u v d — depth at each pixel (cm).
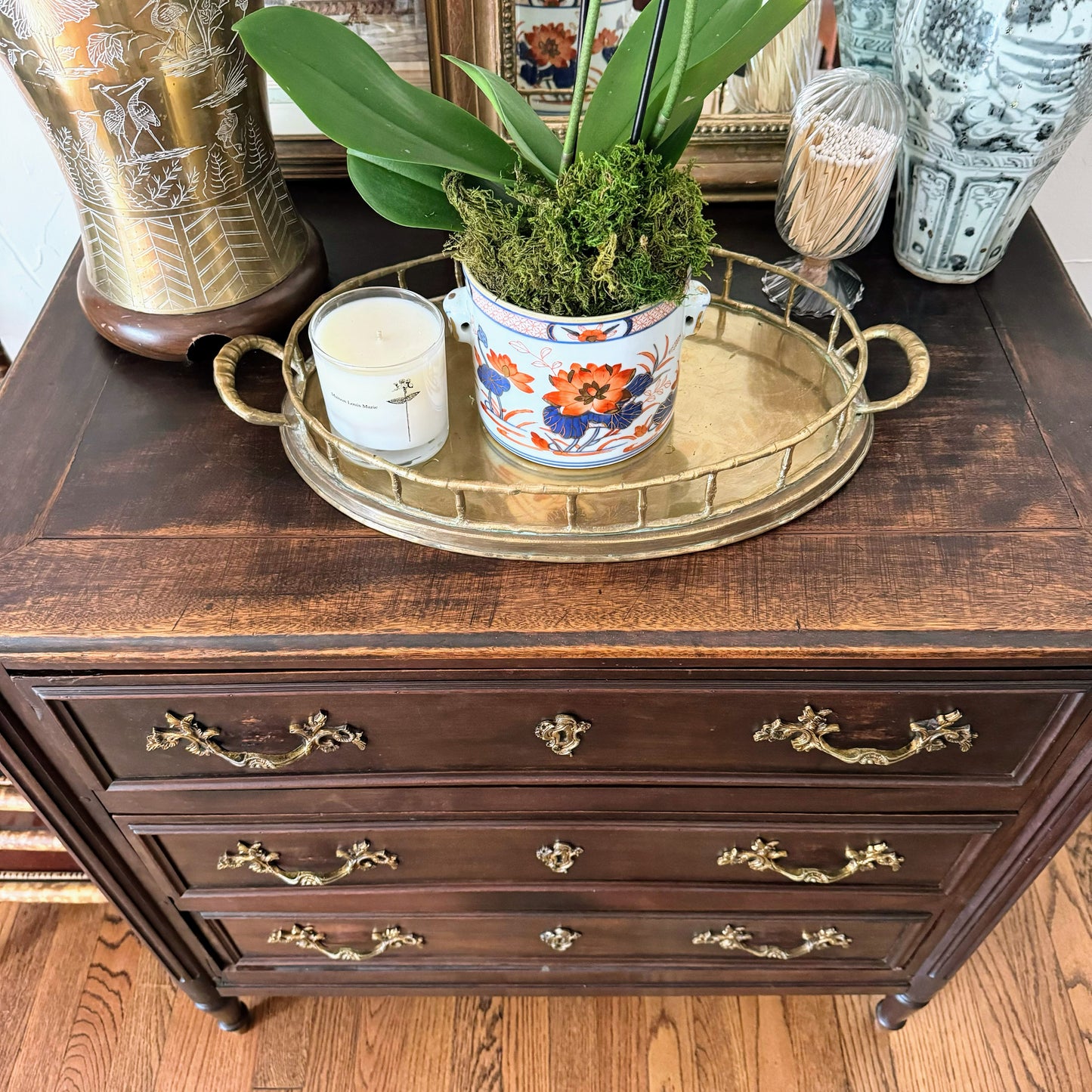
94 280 59
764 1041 90
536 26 62
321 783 61
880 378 60
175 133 51
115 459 56
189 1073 89
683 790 62
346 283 60
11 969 95
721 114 68
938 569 50
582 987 86
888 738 56
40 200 84
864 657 48
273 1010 93
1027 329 62
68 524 53
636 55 46
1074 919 96
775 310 65
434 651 48
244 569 51
